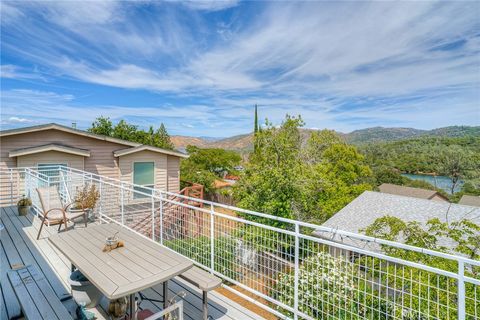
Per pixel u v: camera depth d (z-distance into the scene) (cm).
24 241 507
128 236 321
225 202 2014
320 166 1430
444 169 3834
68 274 380
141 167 1171
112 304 272
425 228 968
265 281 320
